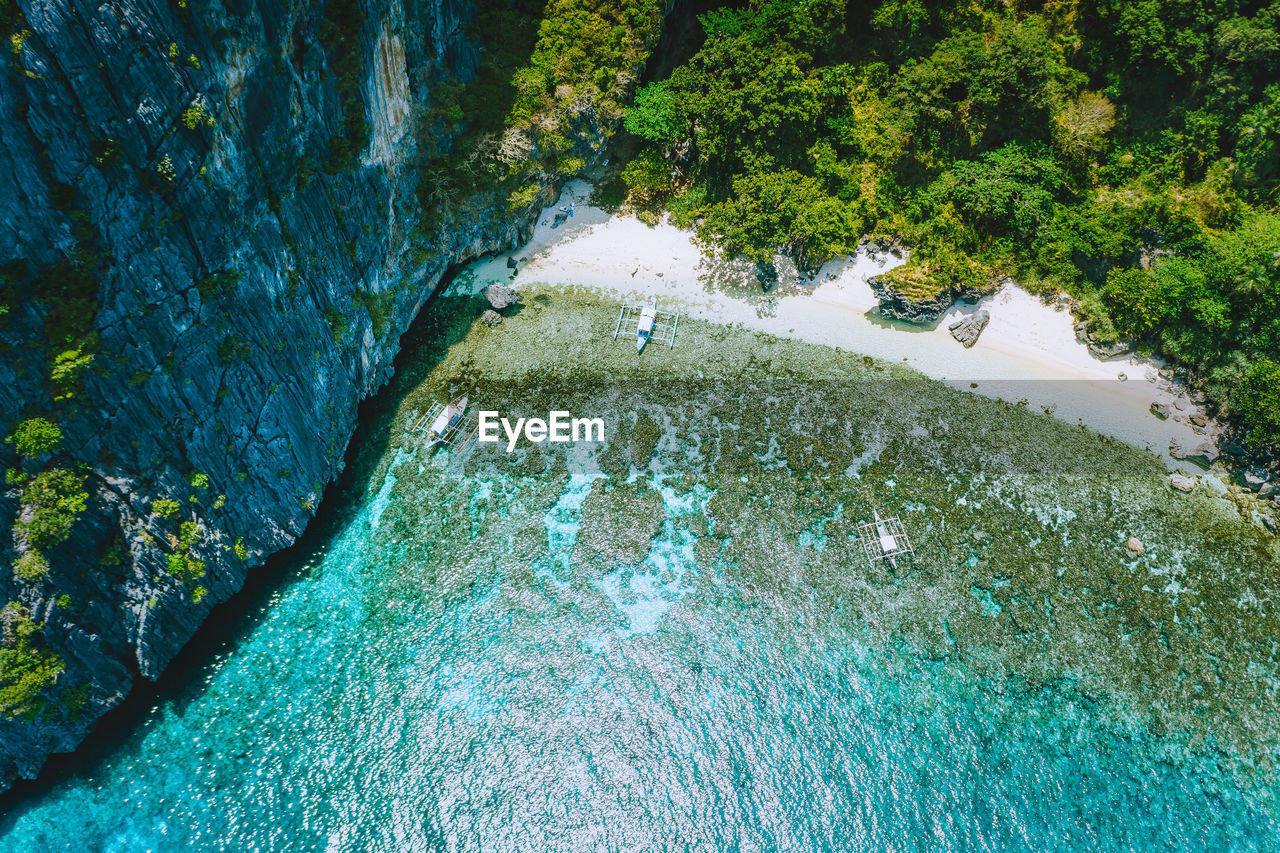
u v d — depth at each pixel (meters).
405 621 39.59
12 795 32.94
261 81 29.33
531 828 34.81
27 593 29.52
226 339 32.47
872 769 36.94
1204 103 49.56
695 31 55.78
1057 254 51.00
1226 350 47.16
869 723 38.09
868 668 39.44
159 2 24.36
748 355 49.34
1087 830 35.81
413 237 45.69
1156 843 35.59
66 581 30.50
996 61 49.62
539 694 38.00
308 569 40.41
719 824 35.38
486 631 39.56
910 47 53.03
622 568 41.62
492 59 48.09
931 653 39.81
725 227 51.06
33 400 27.62
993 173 50.94
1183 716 38.59
